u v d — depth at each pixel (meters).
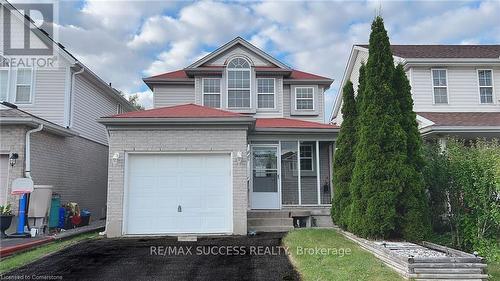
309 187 15.99
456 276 5.85
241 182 11.13
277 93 17.58
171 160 11.23
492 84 16.48
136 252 8.34
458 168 8.69
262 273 6.59
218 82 17.47
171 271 6.75
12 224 11.37
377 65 9.36
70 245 9.28
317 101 18.41
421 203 8.66
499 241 8.26
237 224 10.93
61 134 13.80
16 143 11.76
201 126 11.25
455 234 8.91
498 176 7.87
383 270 6.31
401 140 8.84
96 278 6.34
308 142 15.83
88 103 16.52
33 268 6.98
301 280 6.10
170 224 10.98
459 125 13.14
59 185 13.88
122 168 10.96
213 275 6.49
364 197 8.89
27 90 14.29
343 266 6.64
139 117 10.91
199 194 11.16
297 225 13.24
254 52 17.55
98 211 17.73
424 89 16.28
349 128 11.42
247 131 12.04
